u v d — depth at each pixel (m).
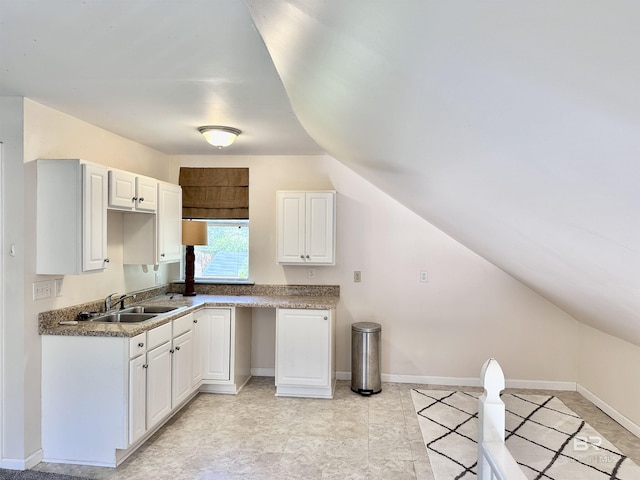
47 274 2.76
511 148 0.99
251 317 4.52
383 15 0.77
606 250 1.27
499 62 0.70
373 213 4.37
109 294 3.48
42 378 2.75
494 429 1.51
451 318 4.30
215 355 3.92
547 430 3.28
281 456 2.81
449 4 0.62
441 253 4.30
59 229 2.70
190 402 3.76
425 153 1.51
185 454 2.83
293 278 4.46
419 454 2.85
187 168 4.54
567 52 0.58
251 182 4.50
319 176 4.43
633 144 0.68
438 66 0.83
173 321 3.27
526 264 2.53
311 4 0.92
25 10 1.56
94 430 2.70
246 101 2.64
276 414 3.49
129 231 3.66
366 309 4.39
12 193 2.62
